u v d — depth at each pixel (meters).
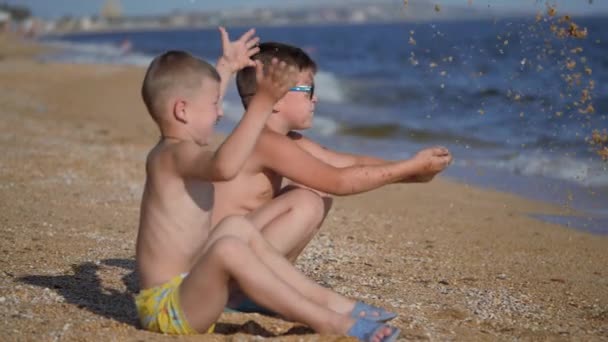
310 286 2.98
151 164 2.91
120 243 4.76
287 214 3.18
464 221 6.17
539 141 9.96
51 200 6.07
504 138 10.62
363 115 13.85
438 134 11.37
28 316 3.16
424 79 20.06
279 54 3.33
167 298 2.86
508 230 5.87
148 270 2.92
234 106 15.08
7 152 8.27
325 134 11.67
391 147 10.36
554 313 3.72
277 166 3.21
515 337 3.28
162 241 2.88
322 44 52.53
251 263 2.77
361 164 3.53
